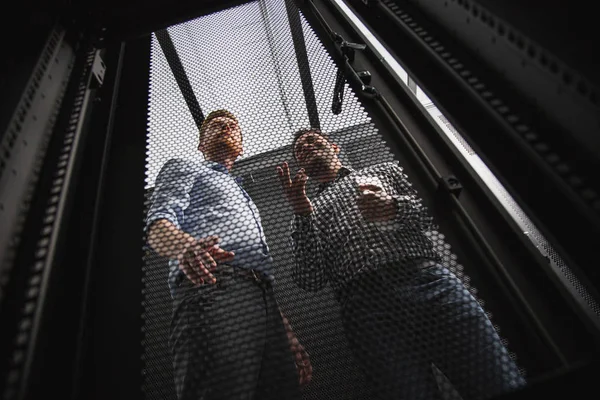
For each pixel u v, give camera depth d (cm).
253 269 76
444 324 67
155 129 108
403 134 103
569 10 52
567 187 53
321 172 90
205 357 65
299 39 130
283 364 64
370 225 80
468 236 84
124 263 85
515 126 62
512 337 70
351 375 63
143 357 72
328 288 74
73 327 73
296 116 104
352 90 114
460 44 79
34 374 56
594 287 53
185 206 84
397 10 102
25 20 96
